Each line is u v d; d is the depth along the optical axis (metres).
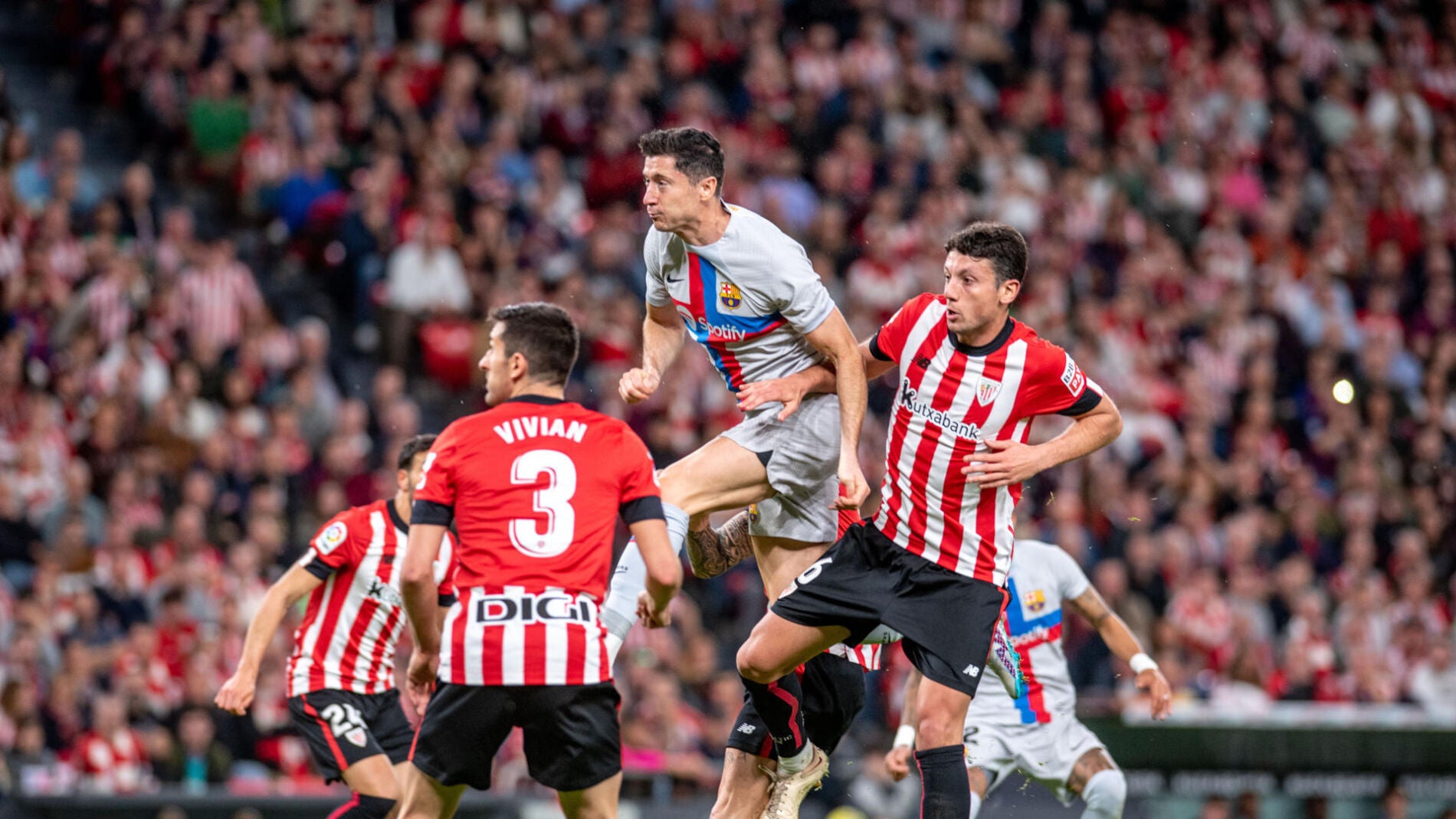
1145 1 52.25
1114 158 46.31
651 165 13.99
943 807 13.48
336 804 24.08
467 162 37.59
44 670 25.33
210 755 25.20
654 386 14.65
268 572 28.55
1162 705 19.02
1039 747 19.17
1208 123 50.19
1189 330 42.69
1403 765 26.02
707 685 29.91
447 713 12.83
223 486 29.75
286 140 36.94
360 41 39.22
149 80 38.12
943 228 41.50
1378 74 54.78
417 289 34.97
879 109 44.00
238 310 32.84
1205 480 37.22
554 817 24.72
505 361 13.29
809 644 14.29
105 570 27.00
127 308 31.22
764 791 15.32
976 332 13.91
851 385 14.10
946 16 48.25
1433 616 36.75
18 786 22.98
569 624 12.67
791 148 42.28
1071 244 42.81
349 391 33.66
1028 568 19.20
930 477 14.12
